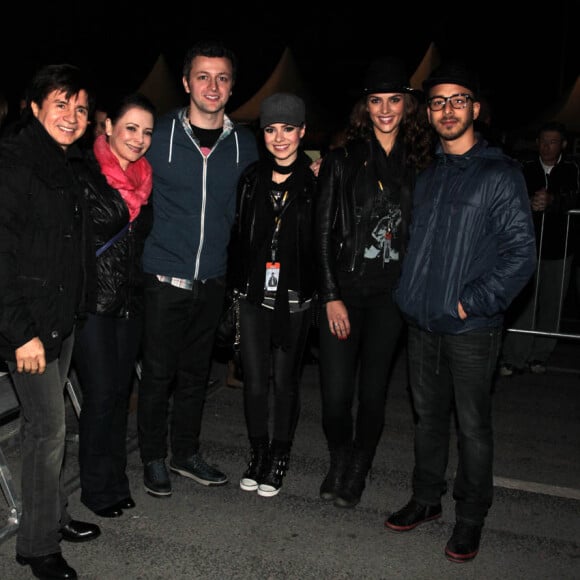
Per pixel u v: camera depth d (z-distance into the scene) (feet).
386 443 14.20
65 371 9.02
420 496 10.68
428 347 9.93
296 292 10.76
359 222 10.23
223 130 10.87
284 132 10.18
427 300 9.39
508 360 19.22
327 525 10.73
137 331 10.52
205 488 11.84
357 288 10.41
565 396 17.58
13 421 13.28
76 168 9.34
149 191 10.14
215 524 10.64
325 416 11.19
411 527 10.57
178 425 12.02
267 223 10.57
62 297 8.36
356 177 10.17
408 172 10.12
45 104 8.14
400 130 10.29
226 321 11.18
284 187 10.52
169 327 11.02
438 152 9.62
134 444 13.37
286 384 11.36
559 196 17.93
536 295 18.67
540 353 19.45
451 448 13.93
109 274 9.68
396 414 15.92
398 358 20.44
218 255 11.14
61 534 9.84
